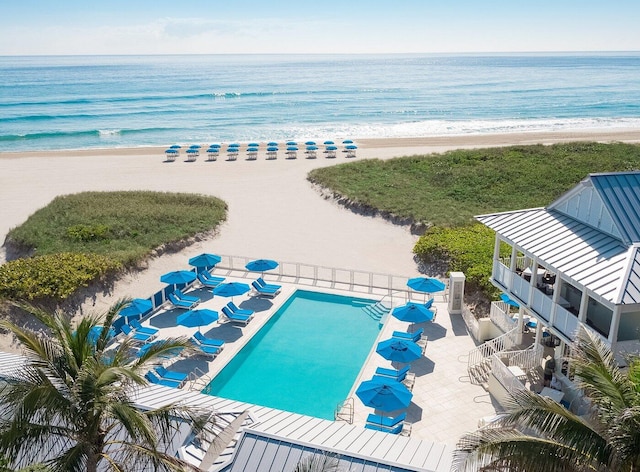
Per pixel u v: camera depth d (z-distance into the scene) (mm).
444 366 22438
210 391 21516
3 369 17406
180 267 34062
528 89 145375
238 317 26250
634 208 17797
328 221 42000
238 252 35969
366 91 139000
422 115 102312
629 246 16750
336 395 21453
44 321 11148
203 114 100375
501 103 118062
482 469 10500
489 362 21719
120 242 35500
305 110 106750
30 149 72062
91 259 30719
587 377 10281
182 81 171500
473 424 18844
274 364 23562
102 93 131375
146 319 27062
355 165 57000
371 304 28859
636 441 9219
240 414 15375
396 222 40781
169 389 17500
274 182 52750
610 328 15984
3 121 91438
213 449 13633
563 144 65875
